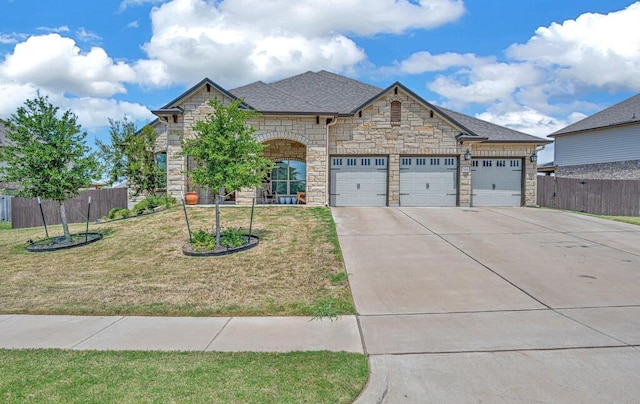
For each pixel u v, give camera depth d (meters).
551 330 5.01
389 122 17.06
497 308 5.88
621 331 4.95
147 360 4.18
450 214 14.62
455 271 7.80
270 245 9.80
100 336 5.03
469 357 4.27
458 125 17.02
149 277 7.73
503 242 10.20
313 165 16.23
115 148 17.56
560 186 18.31
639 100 25.52
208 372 3.85
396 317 5.59
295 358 4.22
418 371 3.96
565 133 27.56
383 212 15.02
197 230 11.42
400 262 8.45
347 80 21.05
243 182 9.44
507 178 18.05
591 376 3.81
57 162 10.40
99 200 18.72
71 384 3.61
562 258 8.69
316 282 7.27
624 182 16.48
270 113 15.61
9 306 6.32
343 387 3.57
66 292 6.97
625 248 9.59
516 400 3.40
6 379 3.71
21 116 10.01
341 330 5.14
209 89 15.81
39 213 18.20
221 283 7.30
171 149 16.38
